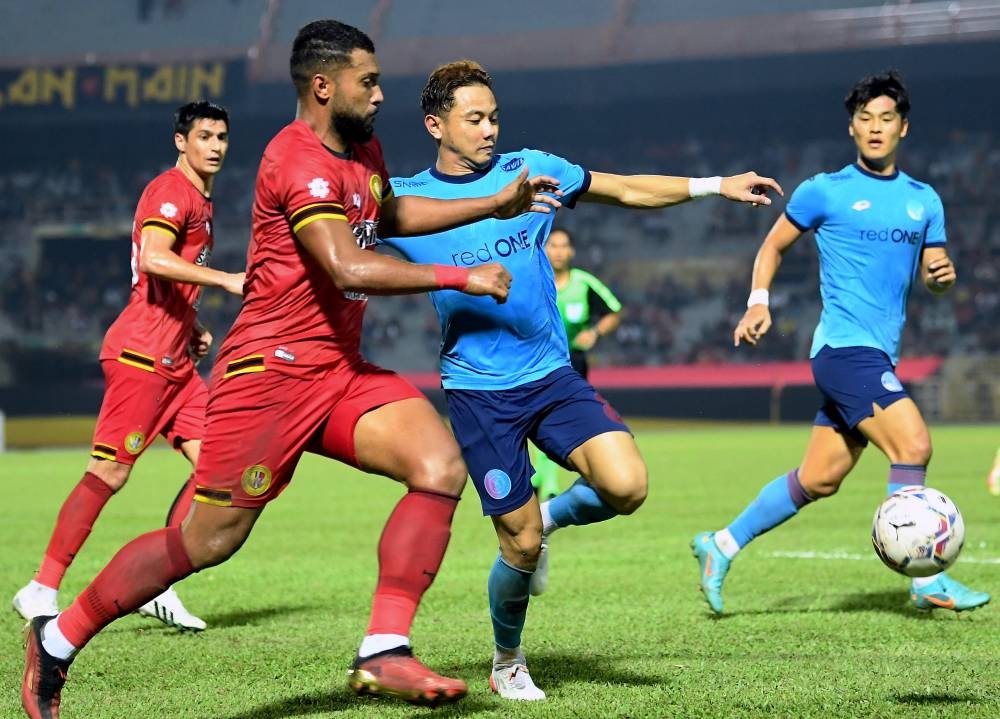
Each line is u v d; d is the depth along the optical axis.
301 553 12.74
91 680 6.49
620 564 11.34
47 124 56.81
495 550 12.79
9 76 56.41
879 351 8.14
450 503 4.97
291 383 5.03
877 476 23.19
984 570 10.43
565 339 6.38
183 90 56.12
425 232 5.51
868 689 5.90
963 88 52.94
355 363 5.17
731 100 55.28
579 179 6.44
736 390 44.41
